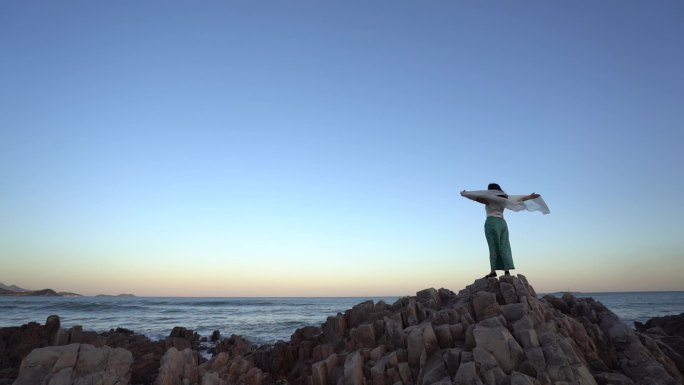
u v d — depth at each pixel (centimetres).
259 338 3059
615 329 1041
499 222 1137
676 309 5500
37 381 945
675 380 876
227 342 2048
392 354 984
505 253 1125
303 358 1381
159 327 3834
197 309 7075
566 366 826
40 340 1634
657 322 2167
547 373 825
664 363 980
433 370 905
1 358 1514
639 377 901
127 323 4191
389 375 945
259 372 1230
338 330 1370
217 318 4997
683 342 1306
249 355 1579
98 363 1016
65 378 939
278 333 3416
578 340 999
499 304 1084
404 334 1053
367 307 1401
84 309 6084
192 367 1124
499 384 813
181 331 2725
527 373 838
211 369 1236
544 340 895
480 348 873
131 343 1977
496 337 888
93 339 1625
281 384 1210
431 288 1355
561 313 1106
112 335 2212
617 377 877
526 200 1136
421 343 980
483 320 964
